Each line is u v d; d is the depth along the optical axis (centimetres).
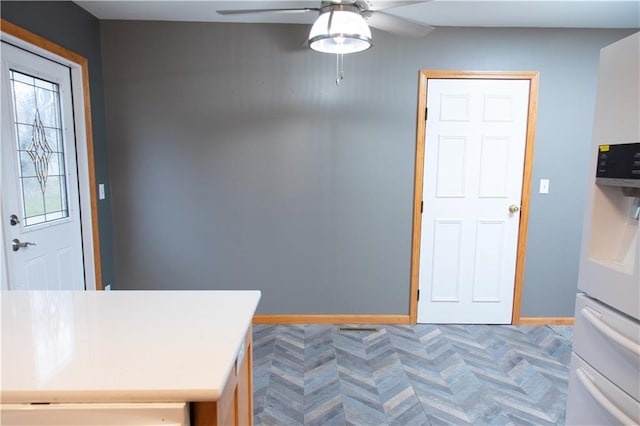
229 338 96
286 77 281
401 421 189
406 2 165
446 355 253
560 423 188
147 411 75
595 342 127
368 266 299
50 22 219
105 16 265
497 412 196
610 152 120
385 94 281
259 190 291
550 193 289
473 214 293
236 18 267
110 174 286
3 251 192
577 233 293
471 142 285
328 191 292
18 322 105
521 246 294
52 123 230
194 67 278
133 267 297
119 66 275
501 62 277
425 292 301
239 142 286
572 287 298
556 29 273
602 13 247
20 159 204
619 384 116
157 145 285
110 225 289
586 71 277
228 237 296
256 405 201
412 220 294
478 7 239
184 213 293
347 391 213
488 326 300
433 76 278
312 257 299
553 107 280
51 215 230
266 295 303
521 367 239
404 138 286
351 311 304
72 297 125
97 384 76
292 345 267
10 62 196
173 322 106
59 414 75
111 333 98
